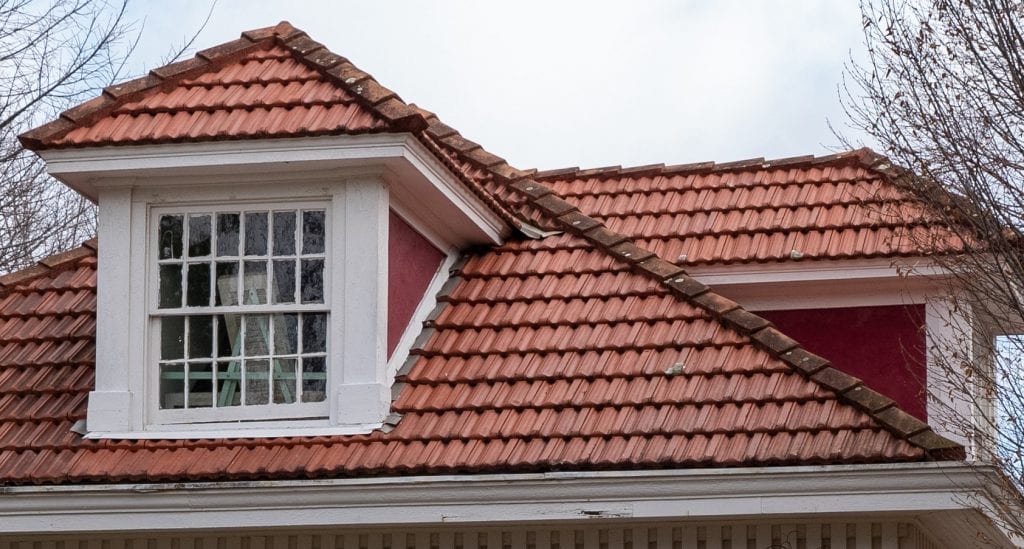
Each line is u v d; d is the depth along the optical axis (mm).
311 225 12531
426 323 13000
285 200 12539
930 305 14156
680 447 11211
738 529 11383
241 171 12438
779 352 11836
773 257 14227
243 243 12586
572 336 12562
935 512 10852
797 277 14219
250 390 12375
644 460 11141
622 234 14992
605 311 12750
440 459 11469
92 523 11766
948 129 14641
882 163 15422
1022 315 13914
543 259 13609
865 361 14203
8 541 12297
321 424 12133
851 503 10812
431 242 13445
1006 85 14711
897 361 14133
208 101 12711
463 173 12992
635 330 12469
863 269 14102
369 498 11414
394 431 11859
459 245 13867
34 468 11969
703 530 11422
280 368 12359
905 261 14000
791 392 11484
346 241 12344
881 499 10773
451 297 13266
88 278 14289
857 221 14625
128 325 12500
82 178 12648
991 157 14578
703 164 16109
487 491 11281
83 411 12547
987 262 14125
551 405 11812
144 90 12852
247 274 12555
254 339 12469
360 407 12008
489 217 13609
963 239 14047
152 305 12578
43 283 14281
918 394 14008
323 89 12688
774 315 14523
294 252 12492
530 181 14711
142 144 12320
